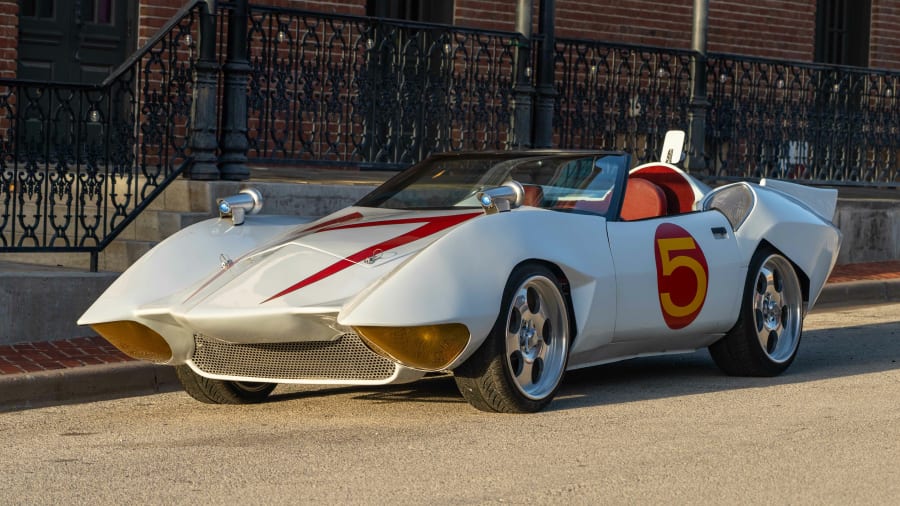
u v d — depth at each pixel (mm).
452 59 11656
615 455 5406
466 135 11828
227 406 6691
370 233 6355
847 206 13094
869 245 13367
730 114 13773
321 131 10789
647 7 16359
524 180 6938
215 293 6070
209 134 9508
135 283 6316
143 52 9156
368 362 5926
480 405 6262
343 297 5762
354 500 4699
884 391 7004
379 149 11320
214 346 6219
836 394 6914
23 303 7809
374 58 11164
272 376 6148
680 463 5266
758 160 14047
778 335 7656
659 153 13172
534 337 6309
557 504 4637
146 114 9250
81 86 8680
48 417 6418
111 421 6309
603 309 6520
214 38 9539
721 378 7508
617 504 4637
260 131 10234
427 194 6980
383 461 5316
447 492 4805
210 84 9523
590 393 6953
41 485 4969
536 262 6230
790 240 7617
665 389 7098
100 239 9477
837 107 14688
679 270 6949
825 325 10016
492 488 4863
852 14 18797
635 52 12945
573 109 13523
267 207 9516
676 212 7691
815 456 5395
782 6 17656
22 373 6805
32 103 8406
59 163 8492
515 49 11992
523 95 11969
